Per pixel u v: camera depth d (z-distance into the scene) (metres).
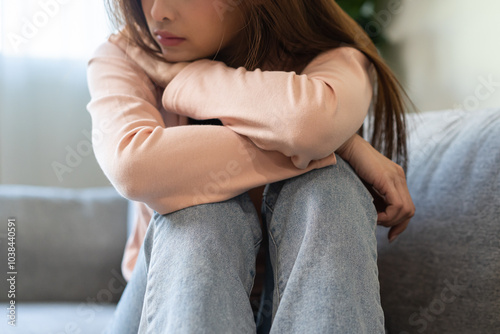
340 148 0.74
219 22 0.75
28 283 1.22
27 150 2.18
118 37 0.84
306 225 0.61
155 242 0.63
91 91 0.78
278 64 0.83
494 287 0.75
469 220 0.81
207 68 0.72
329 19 0.83
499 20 1.55
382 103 0.88
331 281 0.55
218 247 0.59
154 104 0.79
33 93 2.18
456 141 0.92
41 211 1.29
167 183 0.62
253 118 0.63
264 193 0.69
